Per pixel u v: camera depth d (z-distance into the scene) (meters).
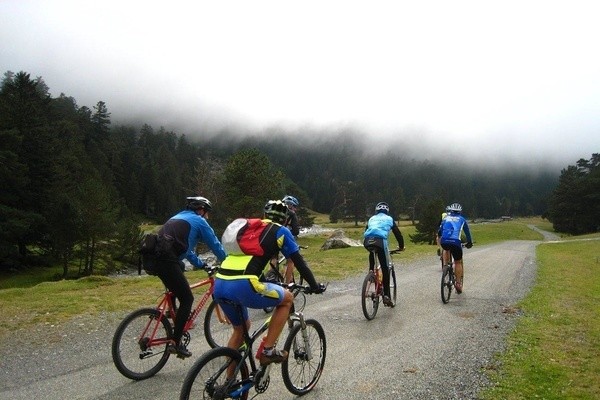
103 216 41.25
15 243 37.97
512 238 81.31
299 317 5.37
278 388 5.70
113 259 45.53
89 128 111.62
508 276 17.05
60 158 51.62
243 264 4.67
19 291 12.31
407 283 14.45
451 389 5.74
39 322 8.99
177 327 6.12
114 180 94.88
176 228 6.04
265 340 4.85
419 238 63.69
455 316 9.84
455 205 12.16
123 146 128.38
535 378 6.18
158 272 5.95
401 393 5.61
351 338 7.94
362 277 15.66
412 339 7.94
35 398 5.36
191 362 6.67
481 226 110.12
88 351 7.23
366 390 5.69
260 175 51.50
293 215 9.88
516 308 10.85
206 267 6.61
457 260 11.99
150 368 6.11
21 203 40.06
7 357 6.90
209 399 4.37
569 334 8.62
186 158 154.25
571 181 101.25
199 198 6.47
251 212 51.28
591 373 6.43
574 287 14.85
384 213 10.04
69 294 11.97
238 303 4.66
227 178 51.84
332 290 12.97
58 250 39.62
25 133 41.47
